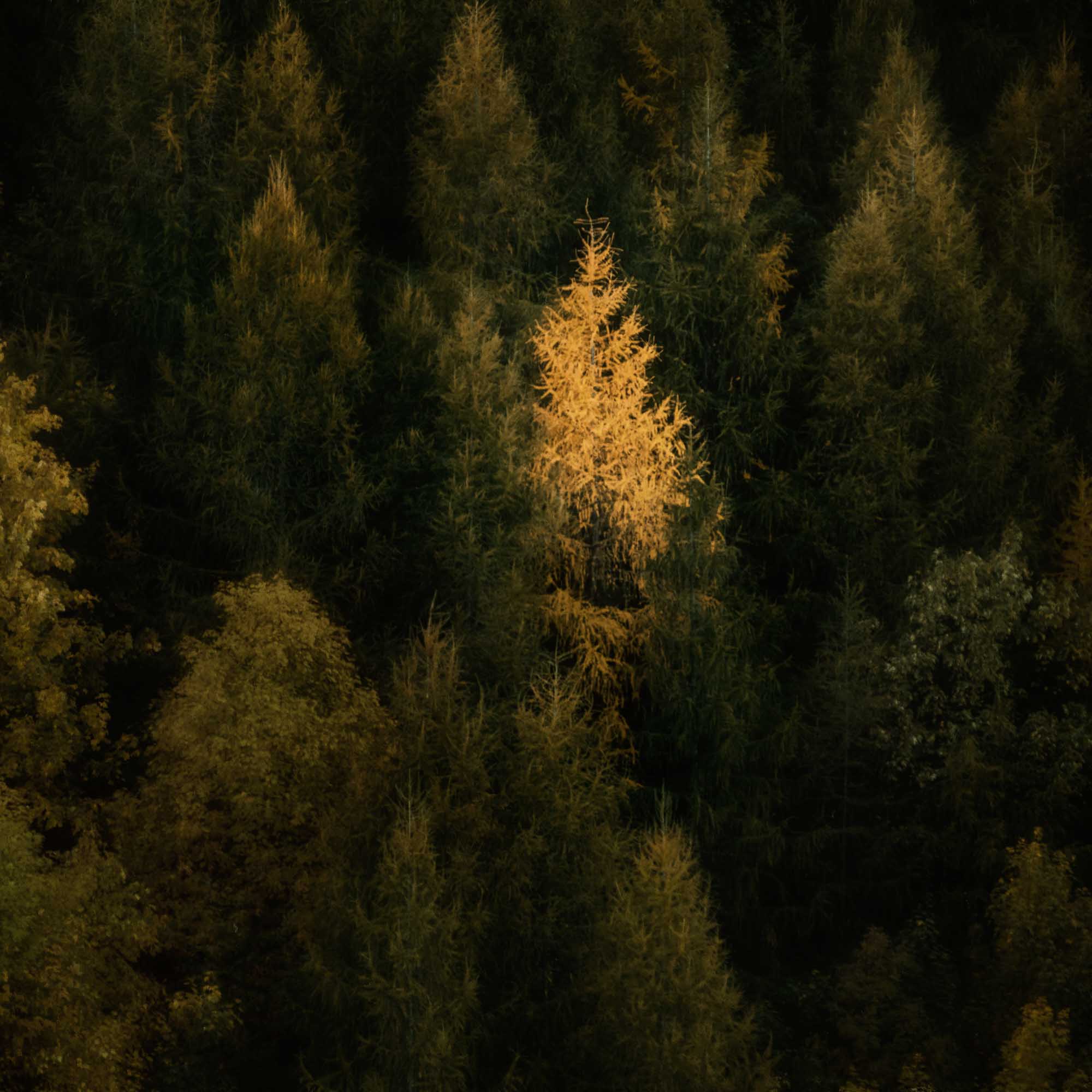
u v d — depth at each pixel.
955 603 26.12
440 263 30.25
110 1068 16.58
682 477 26.31
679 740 25.97
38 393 26.47
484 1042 20.78
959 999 22.59
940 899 26.25
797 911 26.16
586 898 21.34
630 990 19.02
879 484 29.09
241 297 26.92
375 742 21.47
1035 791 26.02
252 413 26.00
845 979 22.05
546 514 26.17
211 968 20.55
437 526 25.94
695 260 30.06
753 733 26.83
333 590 26.56
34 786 21.77
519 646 24.59
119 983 18.33
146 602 27.64
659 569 26.23
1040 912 21.45
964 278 30.59
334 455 26.78
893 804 26.61
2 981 15.41
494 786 22.33
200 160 30.56
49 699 20.83
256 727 19.92
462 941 19.97
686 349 29.98
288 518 27.27
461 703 22.66
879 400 29.02
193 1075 19.47
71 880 17.52
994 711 25.98
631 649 26.56
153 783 20.98
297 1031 20.41
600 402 26.55
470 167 29.92
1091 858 26.22
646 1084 18.78
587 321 26.98
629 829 23.39
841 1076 21.17
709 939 20.34
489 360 27.02
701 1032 18.70
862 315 29.30
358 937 19.22
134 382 30.56
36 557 21.91
